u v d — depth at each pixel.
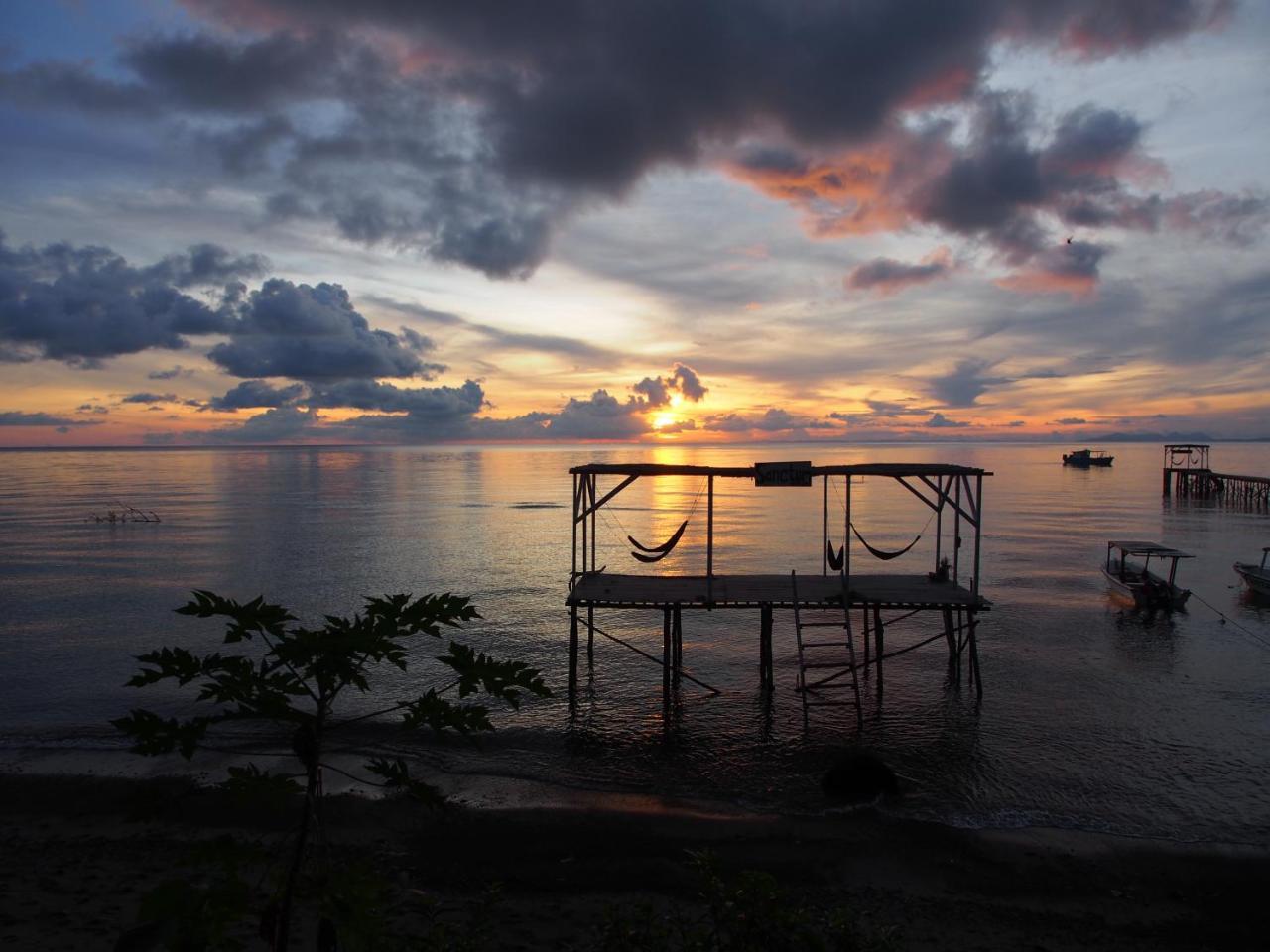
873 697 20.67
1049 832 13.14
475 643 26.33
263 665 3.67
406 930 9.41
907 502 87.19
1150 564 43.00
